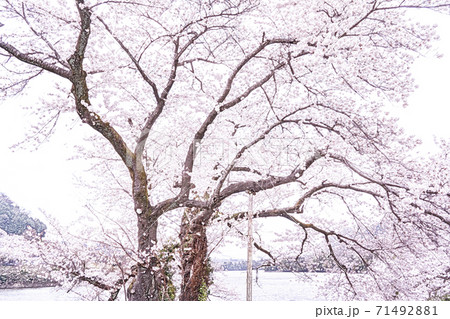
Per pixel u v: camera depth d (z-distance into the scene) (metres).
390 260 9.54
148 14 7.89
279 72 9.15
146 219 7.72
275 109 8.78
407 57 7.23
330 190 9.91
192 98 9.61
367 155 7.79
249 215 8.30
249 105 9.73
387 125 7.59
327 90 8.22
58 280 8.27
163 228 9.91
